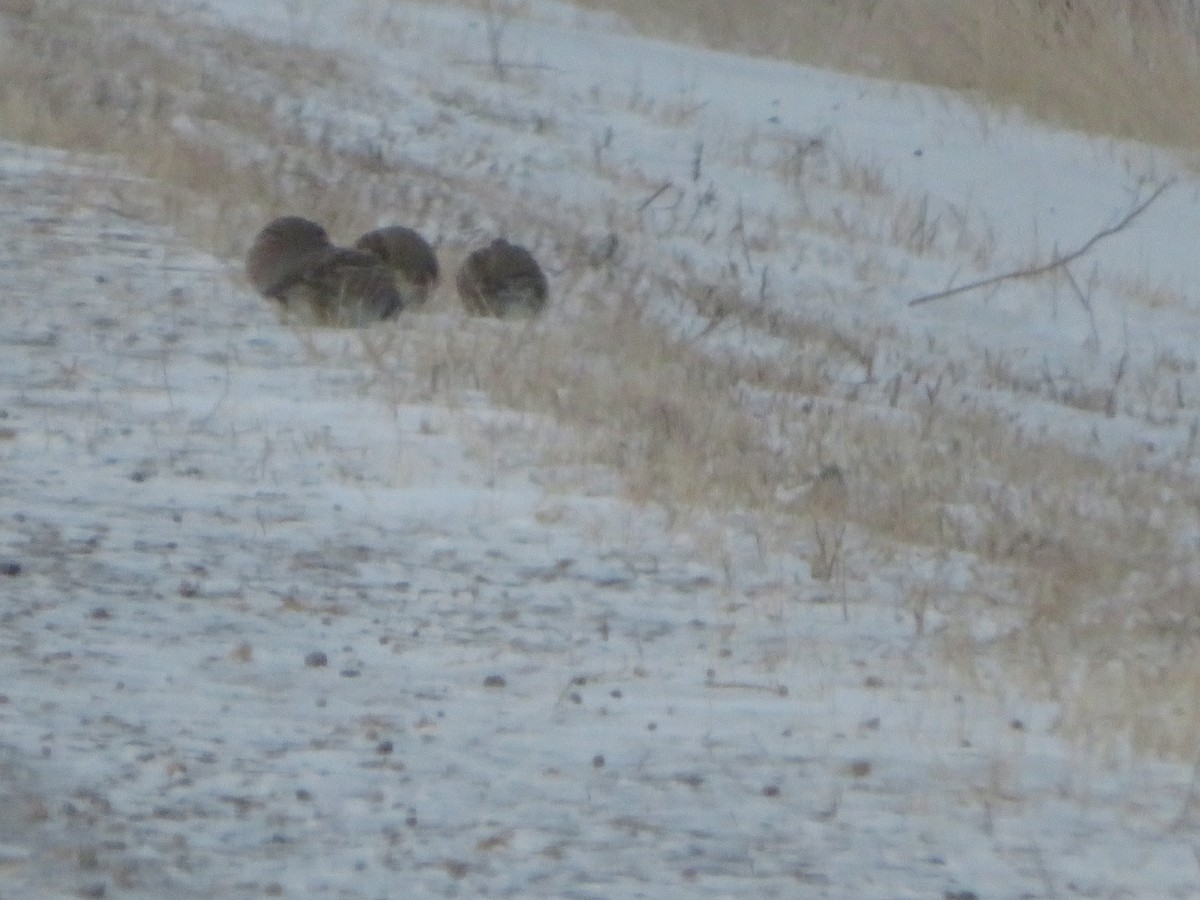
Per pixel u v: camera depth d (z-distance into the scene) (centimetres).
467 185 7331
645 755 2692
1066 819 2533
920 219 7738
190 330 4750
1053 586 3528
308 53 8750
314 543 3512
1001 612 3431
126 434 4000
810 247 7431
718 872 2325
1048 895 2298
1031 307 7131
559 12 10569
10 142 6353
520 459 4019
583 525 3694
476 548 3553
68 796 2420
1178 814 2559
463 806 2483
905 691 3014
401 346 4762
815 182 8338
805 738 2788
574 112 8750
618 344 5044
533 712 2839
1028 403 5788
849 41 10419
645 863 2341
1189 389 6425
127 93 7306
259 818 2405
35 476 3731
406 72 8844
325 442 4028
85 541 3425
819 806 2542
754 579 3503
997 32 9812
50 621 3050
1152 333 7031
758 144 8712
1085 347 6788
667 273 6562
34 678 2816
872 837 2450
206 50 8450
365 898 2205
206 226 5597
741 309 6172
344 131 7812
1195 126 9306
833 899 2264
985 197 8450
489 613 3256
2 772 2475
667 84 9356
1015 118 9494
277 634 3084
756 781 2617
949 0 10106
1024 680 3064
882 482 4128
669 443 4097
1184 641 3300
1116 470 4834
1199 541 4147
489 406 4366
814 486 3909
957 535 3825
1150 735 2800
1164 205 8606
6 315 4728
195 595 3222
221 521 3584
